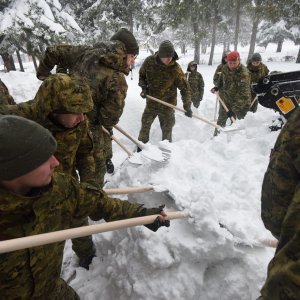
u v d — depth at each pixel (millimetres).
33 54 11805
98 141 2775
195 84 7090
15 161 1047
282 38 29500
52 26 11477
